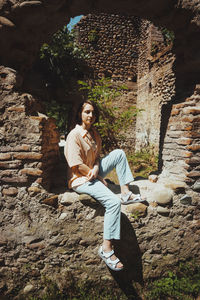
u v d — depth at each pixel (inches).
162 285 73.8
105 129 215.9
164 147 94.9
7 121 67.0
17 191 69.9
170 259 78.1
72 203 72.1
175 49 92.6
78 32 290.5
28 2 61.5
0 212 70.3
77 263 73.5
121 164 75.1
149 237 75.9
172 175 86.1
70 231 72.7
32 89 99.9
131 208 73.7
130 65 315.9
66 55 240.4
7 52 73.7
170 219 77.4
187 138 75.9
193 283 74.2
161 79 244.1
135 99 324.8
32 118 67.4
